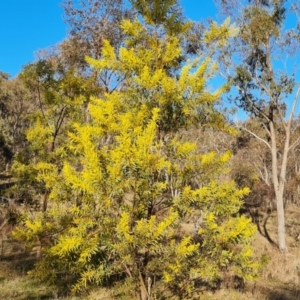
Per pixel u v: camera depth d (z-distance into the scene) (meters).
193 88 5.02
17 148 32.25
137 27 5.50
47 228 4.98
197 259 4.81
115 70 5.29
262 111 18.25
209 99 5.18
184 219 5.04
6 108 33.25
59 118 10.10
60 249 4.14
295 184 27.98
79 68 14.66
